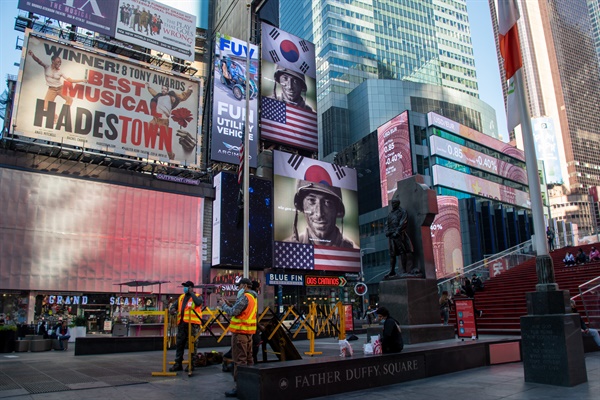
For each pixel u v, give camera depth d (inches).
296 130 2140.7
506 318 823.1
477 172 3329.2
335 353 605.3
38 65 1386.6
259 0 2092.8
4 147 1363.2
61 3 1473.9
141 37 1619.1
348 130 3941.9
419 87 3880.4
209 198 1733.5
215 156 1777.8
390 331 399.2
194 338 496.7
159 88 1608.0
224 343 812.6
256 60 2016.5
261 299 1825.8
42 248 1336.1
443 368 427.8
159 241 1556.3
